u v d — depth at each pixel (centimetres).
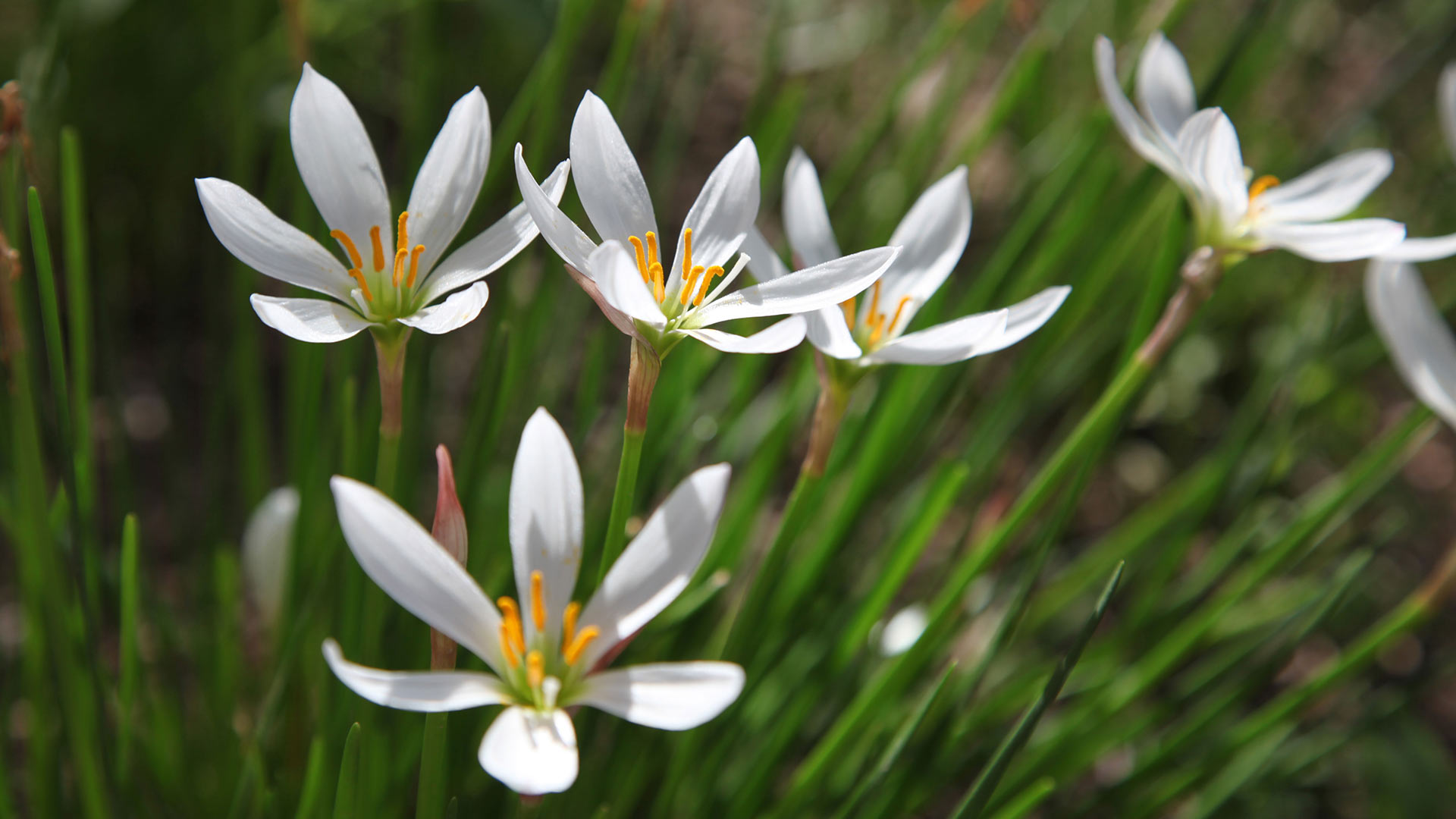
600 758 53
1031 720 44
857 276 42
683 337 42
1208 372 89
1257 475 65
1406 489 86
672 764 49
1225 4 105
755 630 51
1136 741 67
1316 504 56
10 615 66
